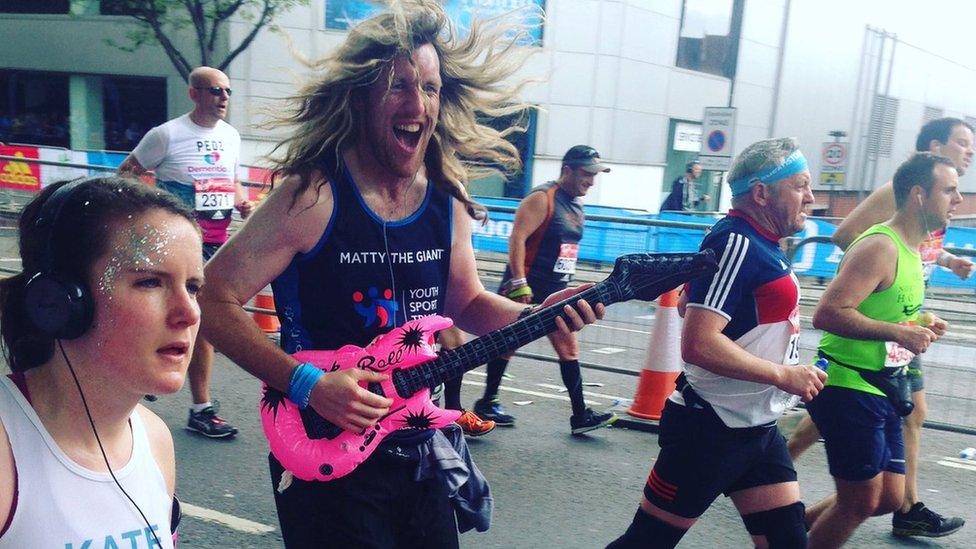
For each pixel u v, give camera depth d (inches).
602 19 792.9
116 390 50.1
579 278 391.9
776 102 1043.3
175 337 50.1
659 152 876.6
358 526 83.8
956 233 535.2
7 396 48.8
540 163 794.8
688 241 361.1
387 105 82.7
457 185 92.7
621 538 119.0
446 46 90.4
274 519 161.3
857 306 130.0
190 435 205.5
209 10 662.5
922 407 167.2
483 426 214.4
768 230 113.3
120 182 51.1
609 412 231.3
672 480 114.0
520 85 99.3
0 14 858.8
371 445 83.0
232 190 217.6
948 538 169.0
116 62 832.3
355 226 84.1
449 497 90.4
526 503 175.5
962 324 302.8
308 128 85.0
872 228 135.0
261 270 82.0
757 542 116.3
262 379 81.7
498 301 96.4
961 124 185.6
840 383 132.1
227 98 213.2
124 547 51.2
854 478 131.3
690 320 110.5
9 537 47.2
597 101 807.1
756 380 107.1
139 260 48.4
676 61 889.5
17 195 440.1
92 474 50.3
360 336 86.0
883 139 1170.6
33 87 875.4
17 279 50.1
